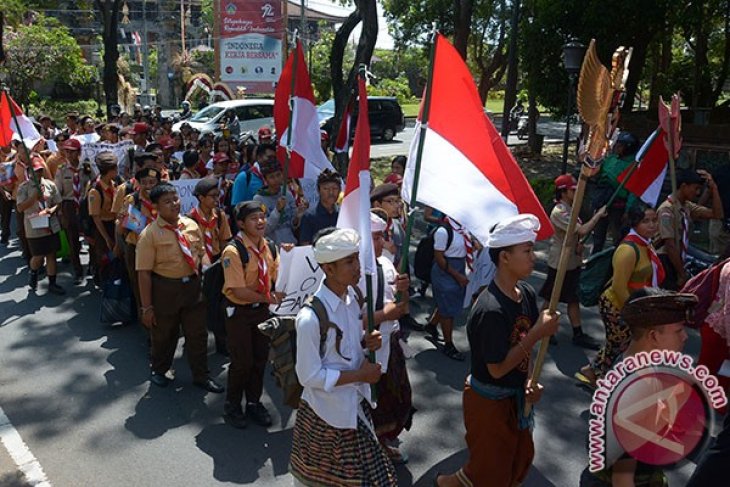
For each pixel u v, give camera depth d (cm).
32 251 791
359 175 341
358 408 322
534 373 327
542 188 1403
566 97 1595
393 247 538
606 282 557
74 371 592
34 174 777
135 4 4584
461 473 361
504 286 328
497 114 3728
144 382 571
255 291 477
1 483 424
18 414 515
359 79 340
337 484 319
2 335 674
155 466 444
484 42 2620
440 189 369
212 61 4191
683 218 617
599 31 1451
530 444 357
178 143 1143
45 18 3578
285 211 625
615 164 864
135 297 675
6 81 3125
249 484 424
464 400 349
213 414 517
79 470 440
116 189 718
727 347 390
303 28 2944
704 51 1936
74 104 3494
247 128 2364
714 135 1262
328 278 317
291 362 397
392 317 356
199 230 568
